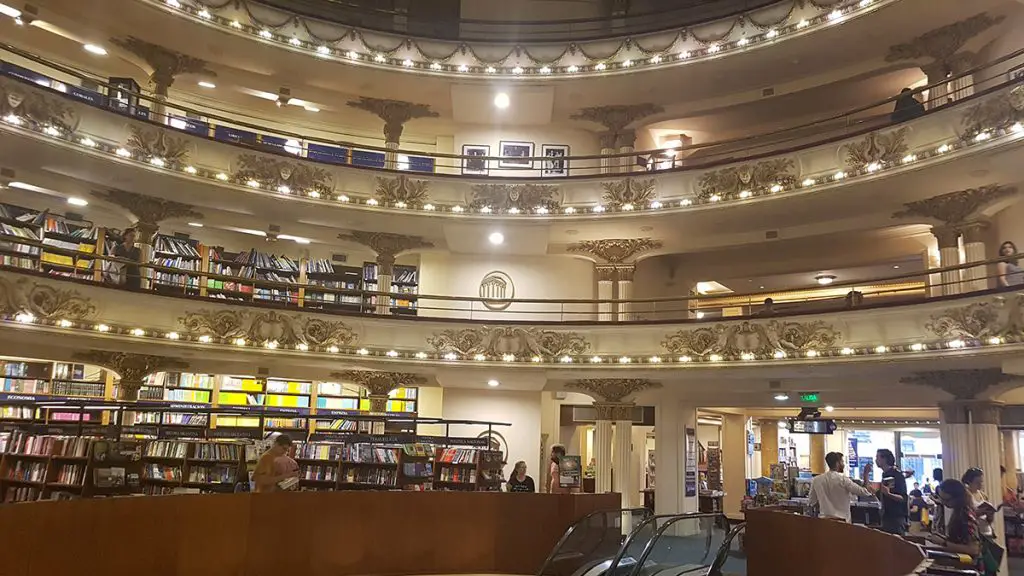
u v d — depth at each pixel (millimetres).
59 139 13766
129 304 13984
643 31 18422
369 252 19812
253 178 16438
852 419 21406
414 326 16734
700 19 18047
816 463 23922
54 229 14852
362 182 17641
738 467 22609
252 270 17266
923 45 16141
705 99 19375
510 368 16625
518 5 20422
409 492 10430
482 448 13875
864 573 6668
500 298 19844
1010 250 13922
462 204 17938
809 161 15398
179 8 16703
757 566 9352
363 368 16703
